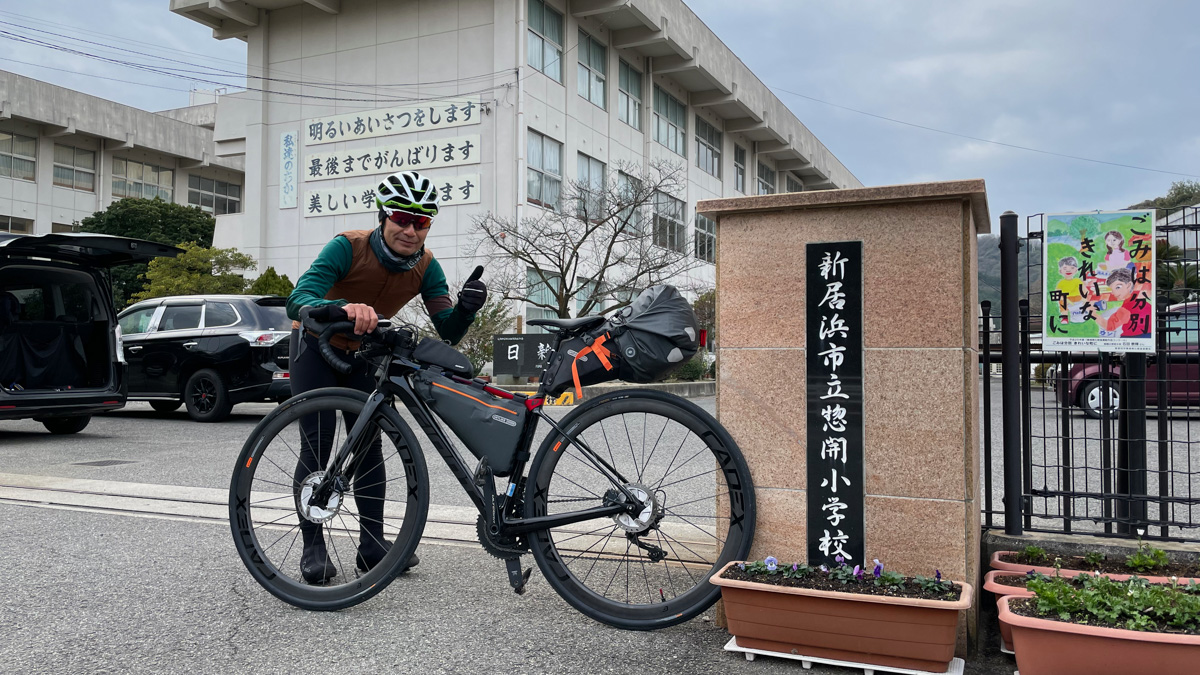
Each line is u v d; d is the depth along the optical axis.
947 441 2.40
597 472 2.68
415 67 19.86
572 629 2.61
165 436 8.30
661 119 25.89
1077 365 3.03
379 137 20.20
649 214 19.66
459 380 2.76
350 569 3.26
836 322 2.52
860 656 2.24
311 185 20.97
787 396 2.59
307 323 2.65
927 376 2.42
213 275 20.20
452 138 19.34
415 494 2.78
